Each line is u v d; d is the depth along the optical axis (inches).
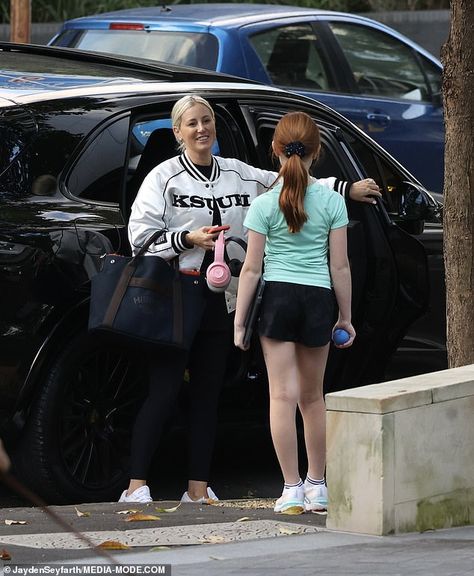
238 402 860.0
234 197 793.6
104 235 789.2
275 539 654.5
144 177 832.9
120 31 1382.9
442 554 614.5
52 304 768.3
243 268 733.9
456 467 693.3
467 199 810.8
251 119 880.3
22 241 759.1
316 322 739.4
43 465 776.9
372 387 685.9
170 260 767.1
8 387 761.6
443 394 684.1
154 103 840.3
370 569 581.0
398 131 1454.2
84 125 807.1
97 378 800.3
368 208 913.5
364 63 1454.2
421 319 951.0
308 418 764.0
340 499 672.4
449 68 806.5
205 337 797.9
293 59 1381.6
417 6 2240.4
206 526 691.4
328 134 917.2
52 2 2246.6
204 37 1331.2
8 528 689.6
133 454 788.0
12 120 784.9
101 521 713.0
